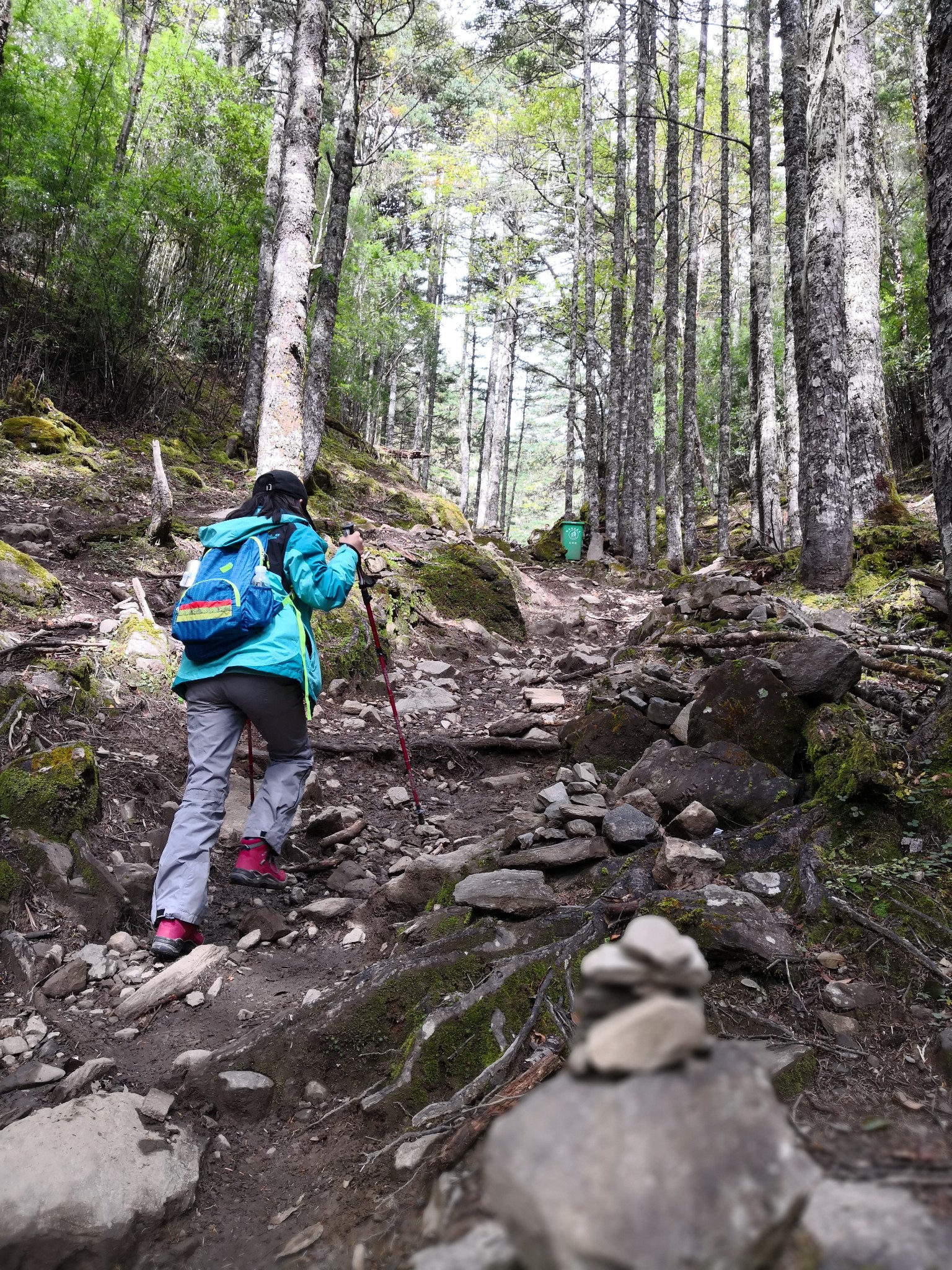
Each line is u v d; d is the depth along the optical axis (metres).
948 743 3.36
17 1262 1.86
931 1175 1.06
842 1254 0.88
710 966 2.63
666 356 15.42
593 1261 0.69
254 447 13.28
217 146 14.49
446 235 29.97
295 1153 2.31
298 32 8.09
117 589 6.54
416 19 22.48
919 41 15.36
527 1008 2.55
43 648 5.08
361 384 22.44
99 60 12.75
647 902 2.86
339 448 18.19
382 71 18.23
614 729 4.66
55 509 8.26
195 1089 2.48
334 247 11.76
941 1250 0.88
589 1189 0.71
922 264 20.33
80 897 3.32
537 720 6.15
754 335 13.96
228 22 23.77
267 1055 2.59
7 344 11.43
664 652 6.01
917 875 2.82
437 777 5.53
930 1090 2.03
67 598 6.18
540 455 58.62
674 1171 0.72
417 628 8.35
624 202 17.00
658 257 24.86
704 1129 0.75
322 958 3.34
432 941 2.99
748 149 12.37
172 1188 2.08
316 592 3.50
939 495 3.44
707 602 6.75
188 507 9.73
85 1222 1.92
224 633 3.28
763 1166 0.77
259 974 3.18
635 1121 0.75
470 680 7.71
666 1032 0.79
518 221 25.30
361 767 5.46
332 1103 2.48
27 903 3.23
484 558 9.82
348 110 12.07
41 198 11.22
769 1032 2.32
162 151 14.36
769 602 6.20
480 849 3.83
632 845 3.37
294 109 7.97
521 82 20.83
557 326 23.66
